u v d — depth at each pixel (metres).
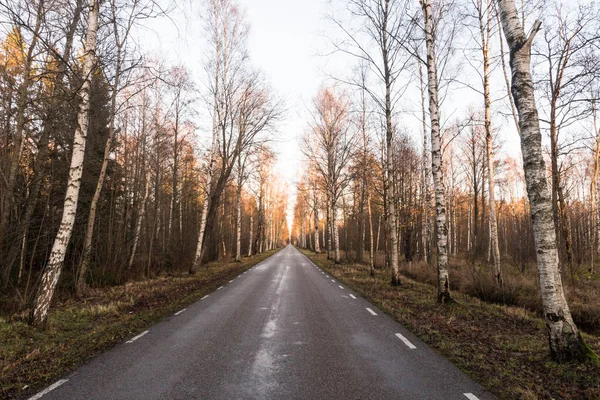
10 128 11.40
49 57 10.89
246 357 5.57
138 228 20.17
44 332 6.95
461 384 4.51
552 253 5.32
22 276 12.78
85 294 12.14
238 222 31.88
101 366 5.16
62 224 7.58
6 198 10.37
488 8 14.09
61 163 13.47
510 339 6.58
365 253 36.81
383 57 14.85
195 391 4.28
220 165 27.92
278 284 15.59
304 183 37.59
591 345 6.30
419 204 25.83
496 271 13.13
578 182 29.58
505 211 38.22
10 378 4.73
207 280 17.12
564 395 4.23
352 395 4.16
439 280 10.55
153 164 22.05
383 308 9.78
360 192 29.31
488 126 14.30
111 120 13.67
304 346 6.18
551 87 12.08
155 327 7.61
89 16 7.99
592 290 11.88
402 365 5.21
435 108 10.70
